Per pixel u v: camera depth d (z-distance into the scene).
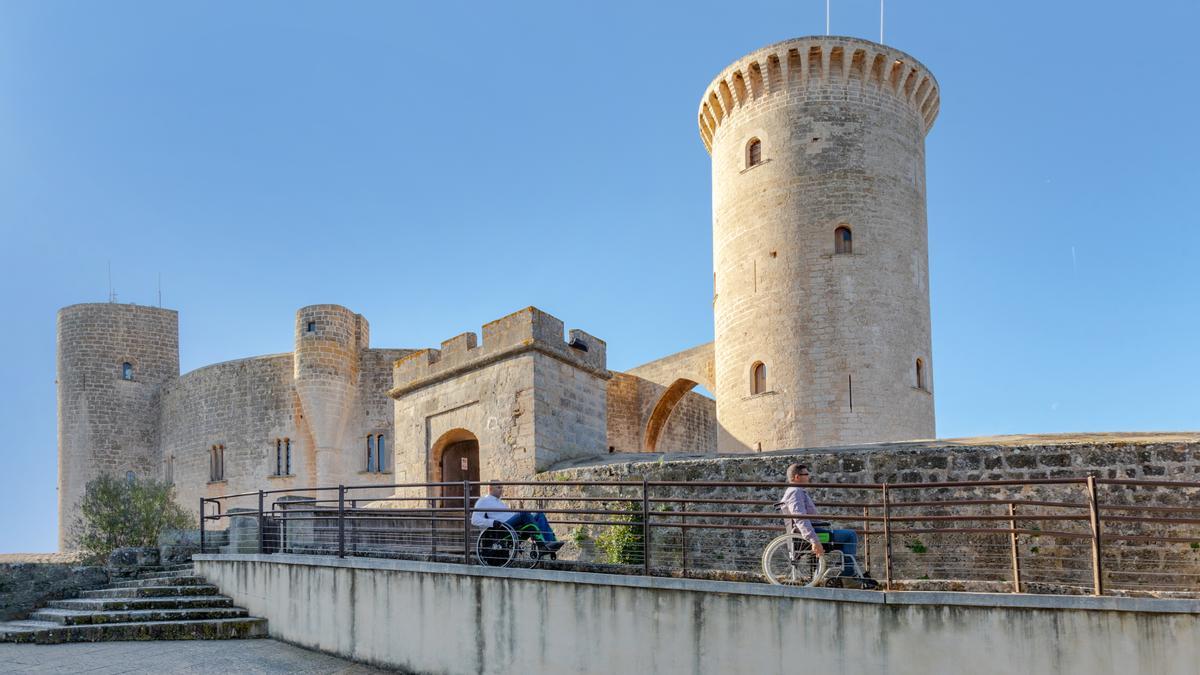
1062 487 17.70
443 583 15.41
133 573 21.44
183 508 47.84
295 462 47.94
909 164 36.75
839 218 35.06
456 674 15.04
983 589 13.20
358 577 16.53
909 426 34.16
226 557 19.52
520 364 25.17
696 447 51.91
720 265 38.53
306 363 47.25
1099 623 11.30
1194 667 10.93
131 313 58.00
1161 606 11.12
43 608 19.89
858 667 12.16
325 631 16.86
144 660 15.34
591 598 13.96
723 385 37.53
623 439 47.16
